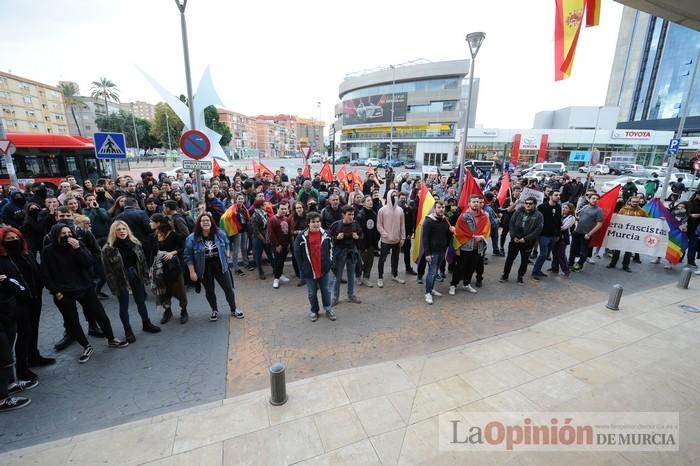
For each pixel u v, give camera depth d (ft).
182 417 9.92
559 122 175.83
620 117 185.47
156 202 24.63
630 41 178.81
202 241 15.43
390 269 25.03
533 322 16.55
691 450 8.65
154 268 15.43
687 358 13.01
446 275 23.40
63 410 10.43
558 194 21.20
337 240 17.85
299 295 19.65
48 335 15.08
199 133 23.18
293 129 528.22
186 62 22.76
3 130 31.32
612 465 8.19
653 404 10.40
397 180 45.06
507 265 21.93
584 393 10.89
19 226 22.54
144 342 14.42
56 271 12.34
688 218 25.45
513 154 126.11
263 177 45.14
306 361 13.08
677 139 45.14
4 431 9.57
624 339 14.49
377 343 14.42
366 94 192.44
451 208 22.72
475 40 28.71
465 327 15.92
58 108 234.99
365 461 8.36
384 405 10.36
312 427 9.48
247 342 14.46
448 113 167.22
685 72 146.82
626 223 23.84
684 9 10.11
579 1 10.11
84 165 48.21
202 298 19.16
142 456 8.55
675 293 19.95
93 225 20.21
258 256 22.06
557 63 10.98
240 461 8.36
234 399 10.73
